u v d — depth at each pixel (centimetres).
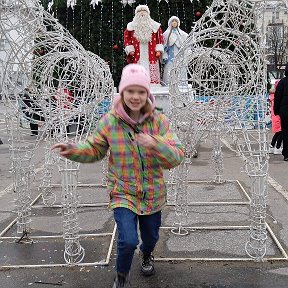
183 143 417
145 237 318
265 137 371
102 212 510
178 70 390
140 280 339
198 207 522
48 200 555
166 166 288
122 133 292
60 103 406
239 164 781
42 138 440
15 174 430
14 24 373
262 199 371
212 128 407
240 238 421
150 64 770
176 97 395
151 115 294
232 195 573
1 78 395
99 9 1141
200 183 640
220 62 385
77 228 375
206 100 420
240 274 347
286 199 554
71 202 369
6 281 344
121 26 1139
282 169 759
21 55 380
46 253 395
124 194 297
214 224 462
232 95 369
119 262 293
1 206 550
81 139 388
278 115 845
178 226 451
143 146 285
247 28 354
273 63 2192
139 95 283
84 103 384
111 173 302
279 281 335
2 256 390
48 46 392
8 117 413
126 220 291
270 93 980
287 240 415
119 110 289
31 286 335
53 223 476
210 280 338
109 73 454
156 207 304
